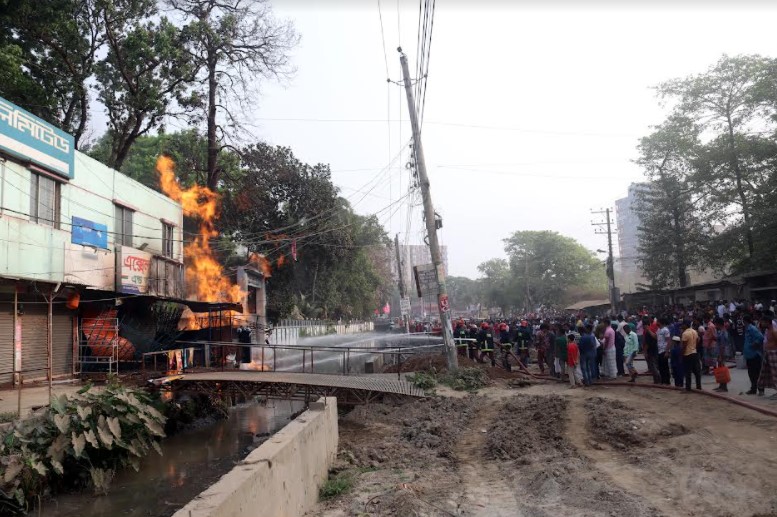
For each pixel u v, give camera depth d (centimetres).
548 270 8144
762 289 2822
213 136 3108
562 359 1703
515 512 646
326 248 4072
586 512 622
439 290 1823
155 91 2600
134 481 1113
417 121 1852
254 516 456
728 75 3212
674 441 888
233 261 3538
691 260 3706
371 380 1623
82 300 1780
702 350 1638
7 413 1090
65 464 1040
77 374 1703
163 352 1697
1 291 1464
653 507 621
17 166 1531
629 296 4600
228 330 2456
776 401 1068
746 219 3136
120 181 2078
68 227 1736
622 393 1397
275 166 3647
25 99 2234
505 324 2466
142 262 2138
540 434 1044
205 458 1305
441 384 1688
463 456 970
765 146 2992
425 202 1852
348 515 646
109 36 2453
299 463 639
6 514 899
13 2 2133
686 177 3525
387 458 985
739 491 638
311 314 4594
